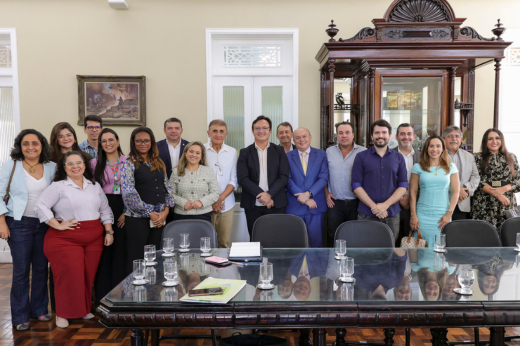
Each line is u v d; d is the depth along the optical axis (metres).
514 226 2.88
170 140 3.75
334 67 3.94
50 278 3.27
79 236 2.90
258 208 3.60
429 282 1.90
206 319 1.62
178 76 4.52
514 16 4.49
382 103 3.92
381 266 2.17
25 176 2.89
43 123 4.50
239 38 4.59
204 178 3.36
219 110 4.70
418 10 3.81
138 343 1.82
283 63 4.65
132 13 4.46
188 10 4.47
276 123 4.71
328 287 1.83
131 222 3.06
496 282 1.91
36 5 4.41
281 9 4.49
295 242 2.90
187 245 2.54
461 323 1.63
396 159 3.41
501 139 3.73
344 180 3.66
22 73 4.46
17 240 2.89
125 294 1.75
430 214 3.36
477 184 3.71
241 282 1.88
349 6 4.47
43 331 2.89
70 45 4.46
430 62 3.83
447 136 3.74
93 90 4.46
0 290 3.79
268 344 1.87
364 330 2.92
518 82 4.56
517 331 2.86
